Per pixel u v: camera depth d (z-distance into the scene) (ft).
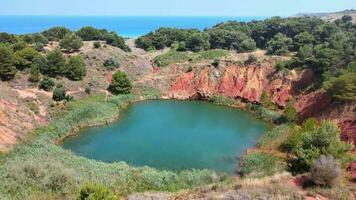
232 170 128.77
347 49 200.23
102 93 217.15
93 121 177.78
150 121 188.14
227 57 258.16
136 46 332.19
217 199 85.76
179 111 209.26
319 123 145.38
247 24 348.18
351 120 151.53
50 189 95.09
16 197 89.86
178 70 256.52
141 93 234.79
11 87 184.24
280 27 295.28
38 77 197.47
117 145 151.94
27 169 100.22
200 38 290.97
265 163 127.34
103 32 317.01
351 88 159.74
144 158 138.41
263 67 234.99
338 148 112.68
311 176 96.27
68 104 187.01
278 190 89.92
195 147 151.53
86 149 146.61
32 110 167.22
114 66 246.06
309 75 210.38
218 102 228.63
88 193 78.59
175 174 115.55
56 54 212.64
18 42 236.22
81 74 220.43
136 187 104.99
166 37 327.06
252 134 170.09
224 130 175.94
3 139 130.62
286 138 147.13
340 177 97.19
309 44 248.52
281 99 210.38
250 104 216.33
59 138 156.25
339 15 449.89
